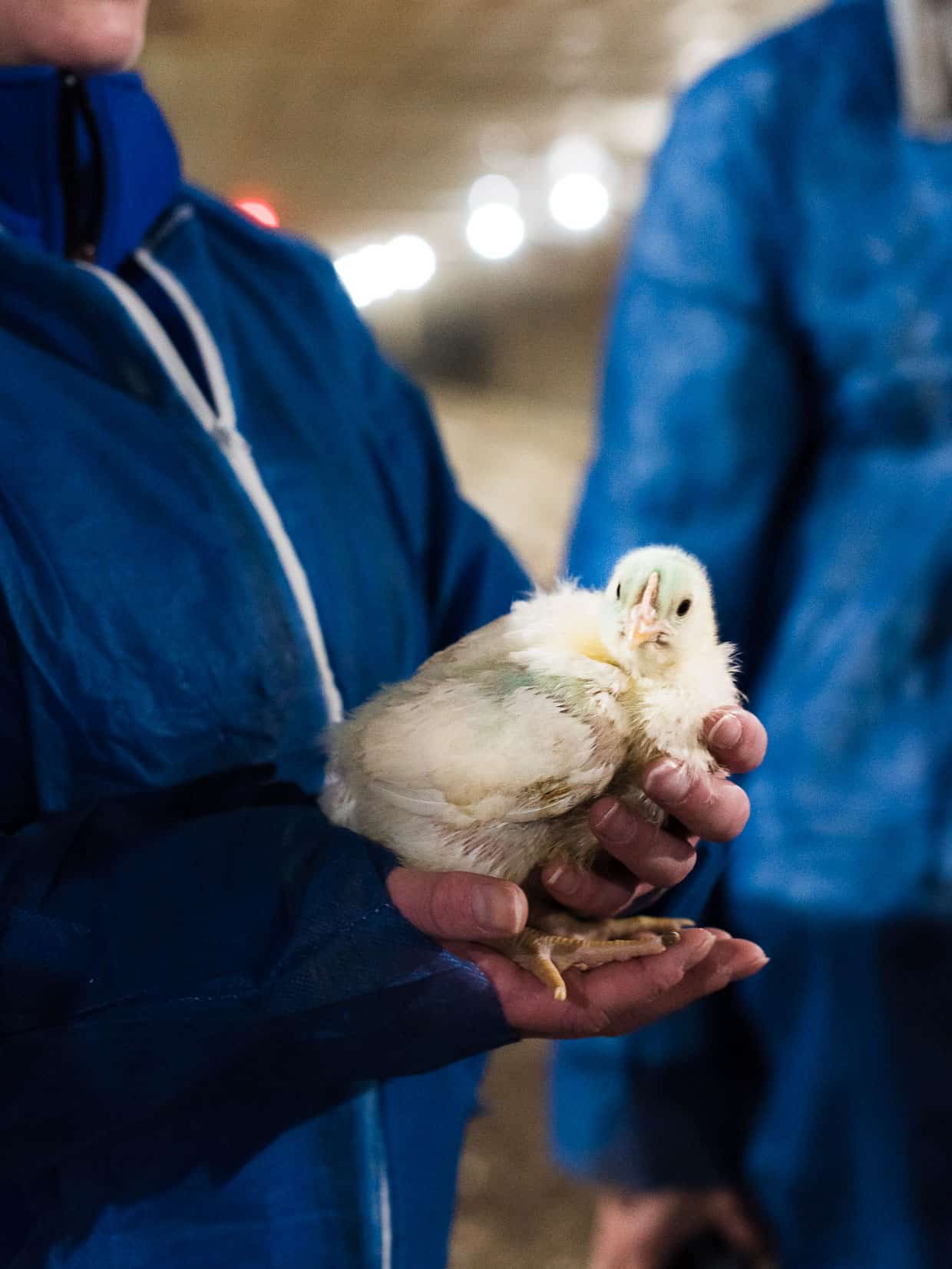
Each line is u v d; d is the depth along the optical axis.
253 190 5.72
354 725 0.69
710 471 1.09
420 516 0.87
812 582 1.09
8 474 0.66
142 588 0.67
